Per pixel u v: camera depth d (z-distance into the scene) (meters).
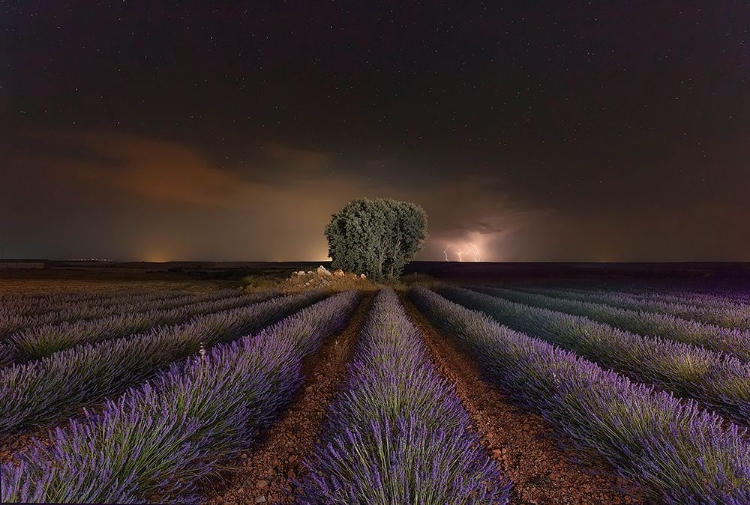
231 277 41.44
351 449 3.29
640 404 4.04
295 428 4.51
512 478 3.45
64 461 2.62
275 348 6.32
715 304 15.60
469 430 4.41
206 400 3.87
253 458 3.75
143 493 2.75
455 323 10.95
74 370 5.11
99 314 12.20
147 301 16.83
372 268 32.97
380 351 6.55
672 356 6.20
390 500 2.58
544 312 11.50
